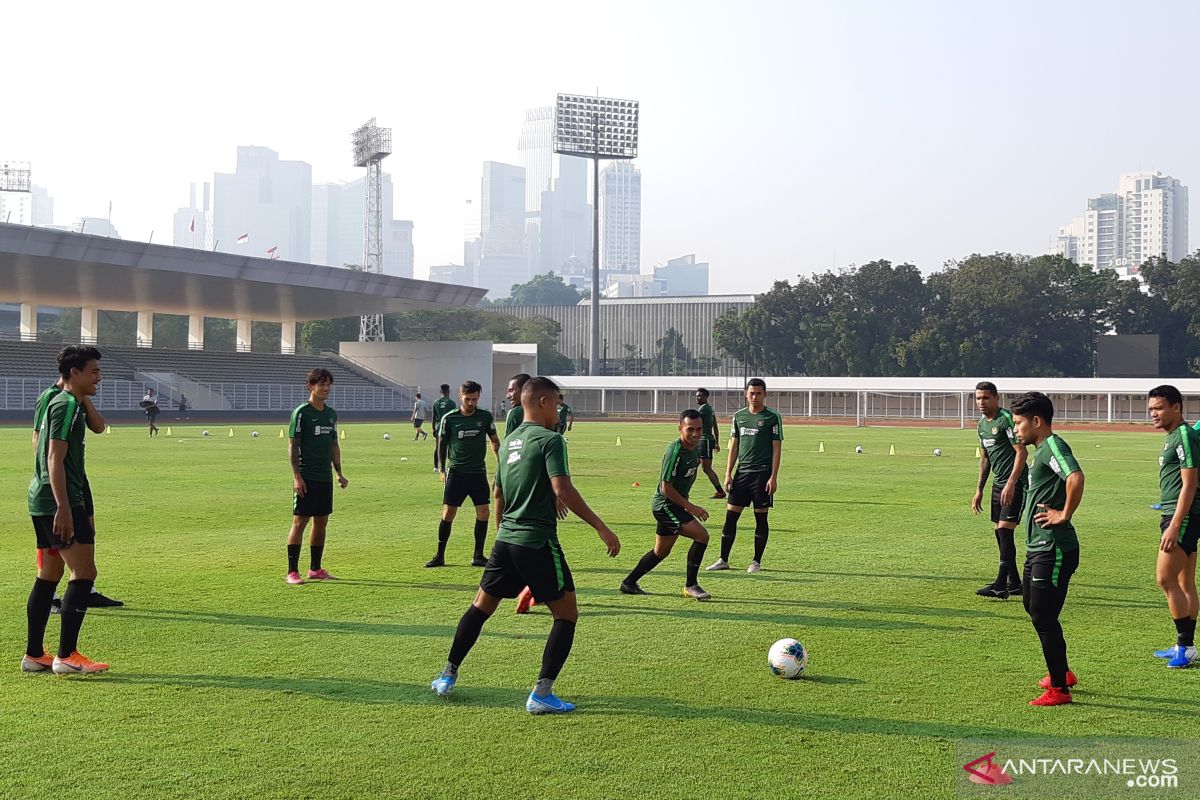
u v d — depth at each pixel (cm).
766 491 1160
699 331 12175
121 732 600
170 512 1667
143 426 5009
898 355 9244
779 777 538
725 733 607
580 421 7156
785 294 10162
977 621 911
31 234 4762
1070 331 9256
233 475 2331
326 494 1082
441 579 1101
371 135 8194
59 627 870
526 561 645
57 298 6662
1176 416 791
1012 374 9306
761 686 703
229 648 796
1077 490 655
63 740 587
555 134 9044
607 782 530
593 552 1305
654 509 1008
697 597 1005
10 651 784
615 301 12550
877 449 3809
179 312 7581
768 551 1330
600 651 797
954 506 1864
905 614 941
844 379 7606
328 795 511
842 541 1422
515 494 659
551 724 620
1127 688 704
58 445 706
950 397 7475
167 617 907
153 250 5231
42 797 505
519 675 726
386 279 6391
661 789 521
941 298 9819
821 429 6056
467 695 677
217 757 561
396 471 2541
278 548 1307
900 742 593
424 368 7975
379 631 855
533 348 8669
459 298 6938
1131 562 1255
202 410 6119
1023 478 1015
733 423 1178
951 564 1227
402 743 585
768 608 963
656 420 7469
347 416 6700
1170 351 9250
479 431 1180
